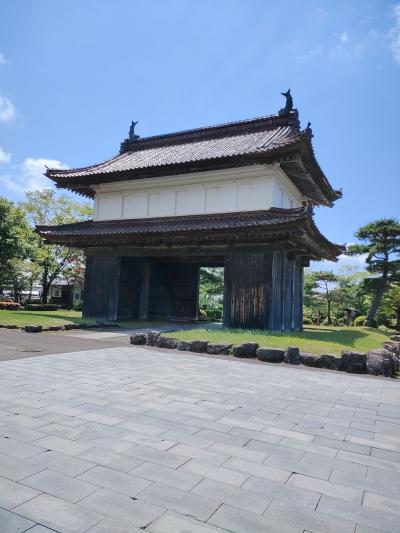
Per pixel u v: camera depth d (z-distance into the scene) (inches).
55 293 2377.0
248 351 493.7
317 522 130.9
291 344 521.7
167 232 780.6
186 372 379.6
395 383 377.1
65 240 934.4
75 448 183.5
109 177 965.8
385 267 1320.1
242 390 314.7
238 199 838.5
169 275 1143.0
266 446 196.7
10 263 1498.5
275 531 124.3
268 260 746.8
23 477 153.9
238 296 763.4
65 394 278.1
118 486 149.3
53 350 490.6
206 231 737.6
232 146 952.9
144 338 577.0
